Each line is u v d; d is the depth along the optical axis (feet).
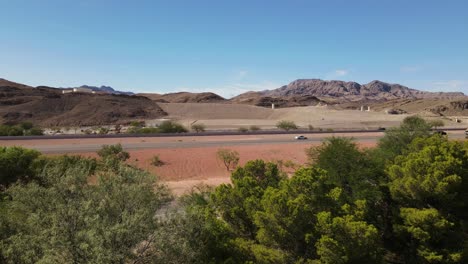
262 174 77.71
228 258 48.57
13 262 39.04
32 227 42.22
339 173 84.53
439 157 74.43
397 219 74.74
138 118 582.76
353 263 53.06
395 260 75.61
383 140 138.51
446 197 70.33
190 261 42.16
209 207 65.98
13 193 48.78
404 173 76.02
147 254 40.19
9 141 215.10
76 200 42.75
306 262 53.42
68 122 529.04
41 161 106.63
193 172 172.24
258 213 55.26
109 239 36.27
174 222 43.27
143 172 50.57
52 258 35.68
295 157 204.44
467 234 72.59
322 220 53.06
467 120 574.97
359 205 62.64
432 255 65.26
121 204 43.27
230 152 193.88
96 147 200.95
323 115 603.26
